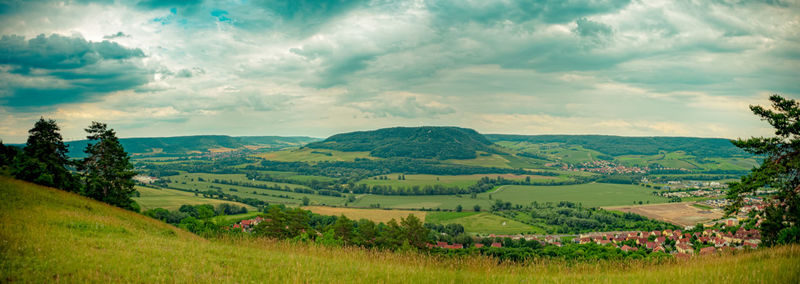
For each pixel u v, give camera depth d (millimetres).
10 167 46062
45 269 13234
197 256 17828
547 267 19438
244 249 22188
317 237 56000
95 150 54031
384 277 15797
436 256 22172
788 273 12734
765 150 26766
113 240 19891
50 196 34625
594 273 17531
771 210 27625
